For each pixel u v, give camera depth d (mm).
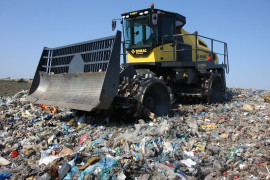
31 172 3838
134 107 6348
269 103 10023
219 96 10328
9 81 22234
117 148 4621
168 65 8453
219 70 11664
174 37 8773
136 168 3844
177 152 4609
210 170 3939
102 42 6148
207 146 5078
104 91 5566
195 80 9242
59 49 7535
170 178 3578
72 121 6719
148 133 5289
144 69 8391
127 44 8742
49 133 5898
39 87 7797
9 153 4875
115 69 5801
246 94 13102
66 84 6855
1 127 6492
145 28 8305
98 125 6531
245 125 6777
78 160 4090
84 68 6551
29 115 7684
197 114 7980
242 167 4152
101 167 3717
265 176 3809
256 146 5094
